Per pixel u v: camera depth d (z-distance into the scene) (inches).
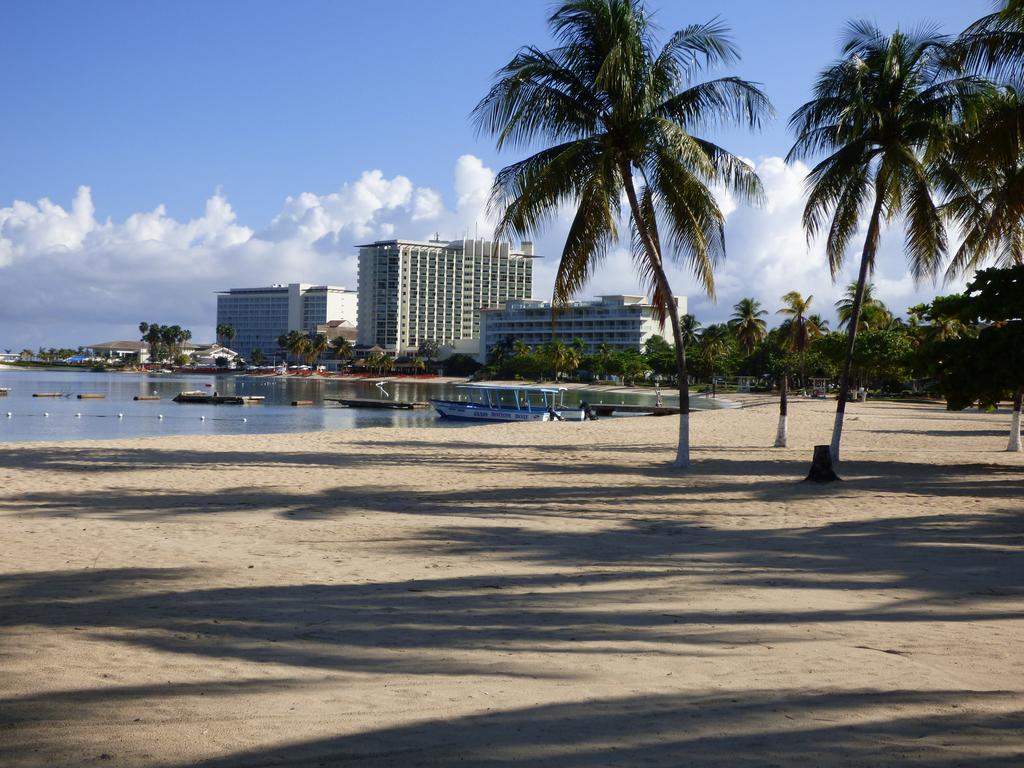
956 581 347.3
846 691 208.7
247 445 1066.7
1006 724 186.1
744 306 5142.7
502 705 196.9
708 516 538.9
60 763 160.2
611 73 775.1
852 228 925.2
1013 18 755.4
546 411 2433.6
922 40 848.3
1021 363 831.7
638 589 330.0
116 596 309.9
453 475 775.7
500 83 824.3
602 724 184.4
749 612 293.6
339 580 341.7
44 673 218.7
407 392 5034.5
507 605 301.9
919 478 772.6
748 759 165.5
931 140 844.0
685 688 210.8
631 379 6127.0
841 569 371.9
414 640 255.8
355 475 761.0
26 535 440.1
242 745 170.1
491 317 7859.3
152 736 174.7
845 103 860.6
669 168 842.8
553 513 548.1
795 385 4901.6
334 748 168.9
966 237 994.1
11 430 1942.7
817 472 740.0
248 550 405.1
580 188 847.1
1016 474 811.4
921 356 901.2
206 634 260.1
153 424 2182.6
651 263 875.4
